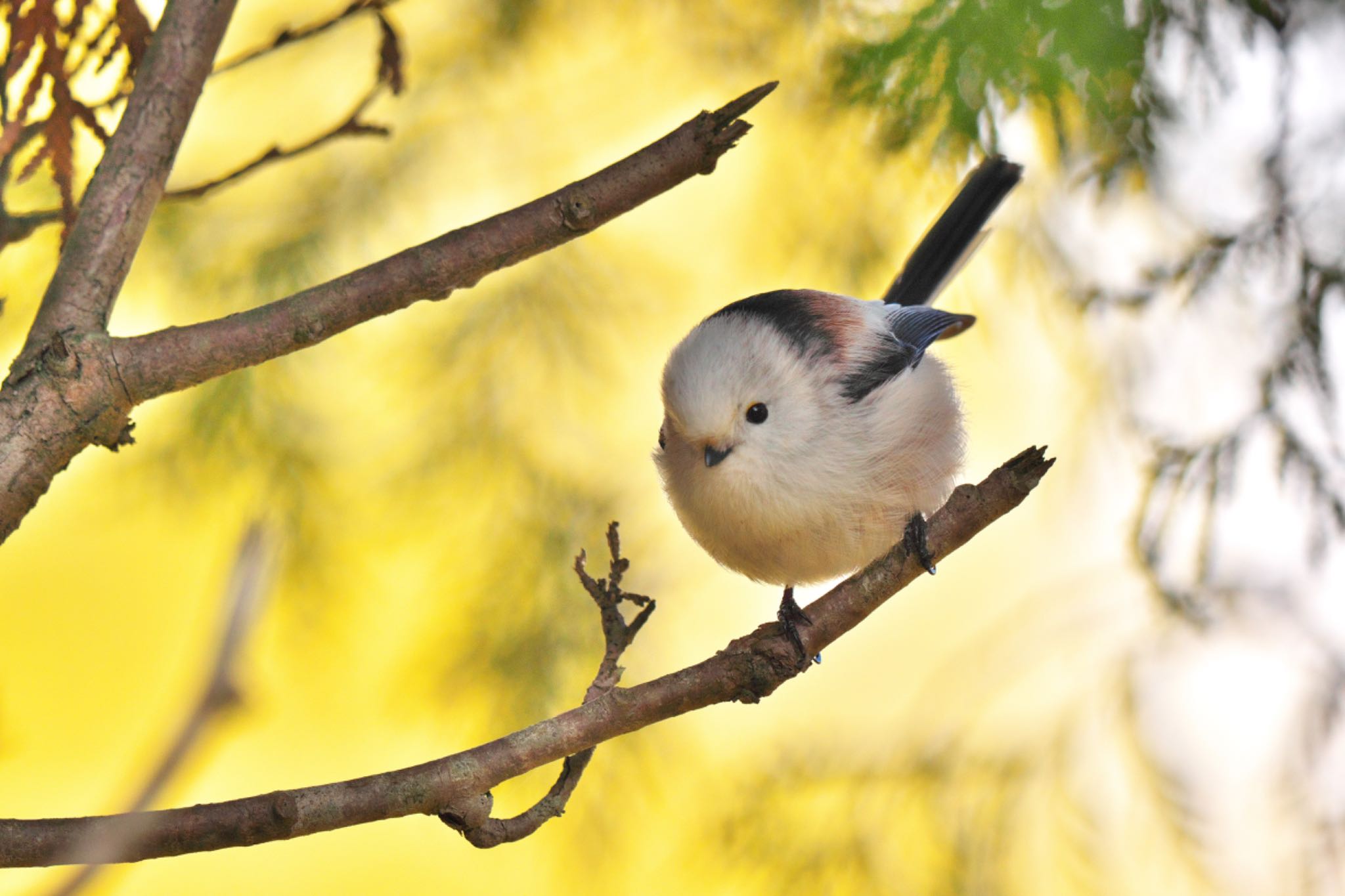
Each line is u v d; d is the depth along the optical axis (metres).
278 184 8.28
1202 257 7.05
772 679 3.85
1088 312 7.32
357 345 8.48
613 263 8.70
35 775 9.13
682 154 3.52
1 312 4.61
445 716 8.13
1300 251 6.93
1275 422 6.98
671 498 6.78
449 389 8.43
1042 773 7.55
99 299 3.59
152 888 9.95
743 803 8.09
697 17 7.98
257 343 3.54
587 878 8.19
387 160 8.31
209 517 8.23
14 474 3.42
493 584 8.23
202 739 4.22
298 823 3.42
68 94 3.83
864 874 7.64
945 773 7.73
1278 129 6.78
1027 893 7.39
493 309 8.50
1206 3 6.22
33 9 3.78
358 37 8.29
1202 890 7.25
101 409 3.51
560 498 8.38
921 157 6.05
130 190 3.66
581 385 8.51
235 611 4.33
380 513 8.29
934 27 5.34
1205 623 7.34
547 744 3.69
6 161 3.93
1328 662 7.30
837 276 7.99
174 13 3.78
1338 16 6.45
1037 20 5.05
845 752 8.10
